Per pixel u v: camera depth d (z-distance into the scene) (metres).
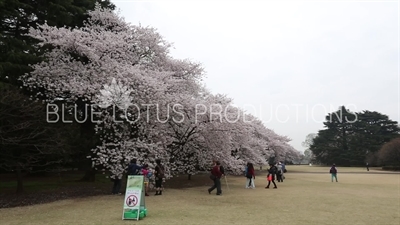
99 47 15.73
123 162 14.04
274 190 16.80
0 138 11.31
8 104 11.24
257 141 28.34
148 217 8.55
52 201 12.03
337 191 16.39
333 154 75.44
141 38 18.14
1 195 13.59
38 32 15.39
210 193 14.84
